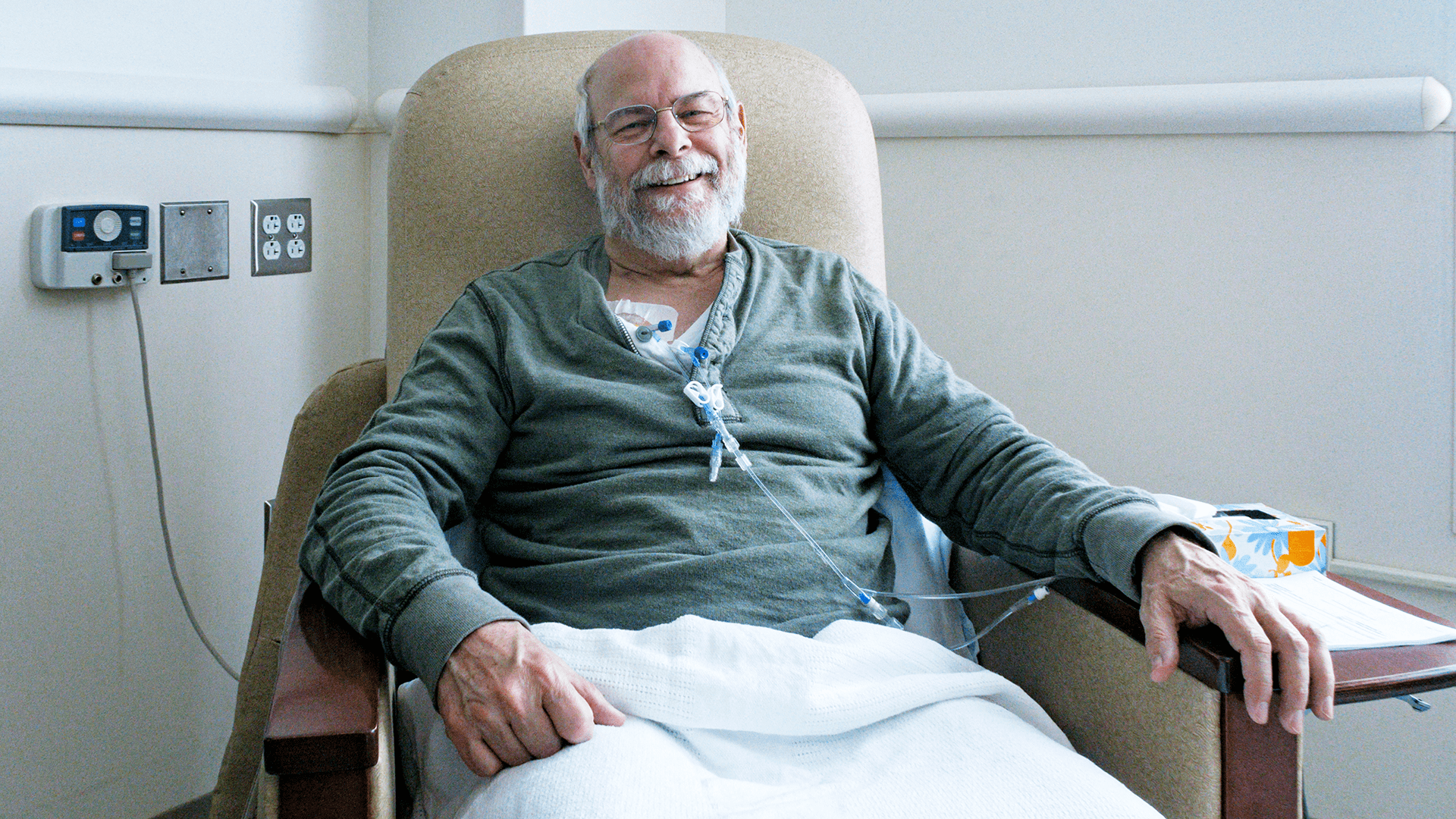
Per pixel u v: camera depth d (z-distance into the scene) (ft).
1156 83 5.49
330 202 6.04
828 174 4.77
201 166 5.25
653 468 3.81
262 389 5.68
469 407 3.85
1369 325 5.04
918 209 6.17
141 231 4.89
